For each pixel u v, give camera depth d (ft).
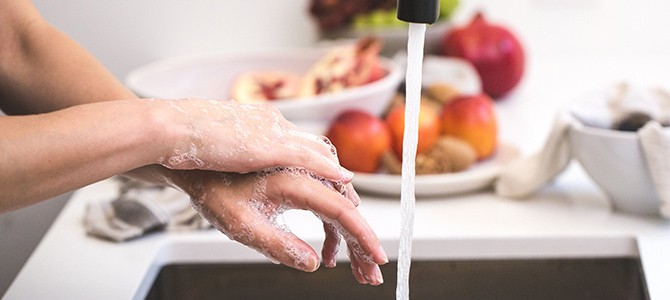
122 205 4.40
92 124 3.01
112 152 3.02
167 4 6.56
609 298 4.24
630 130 4.46
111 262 4.14
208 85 6.07
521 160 4.70
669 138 4.17
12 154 2.94
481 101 4.91
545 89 6.32
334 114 5.24
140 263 4.13
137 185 4.72
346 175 3.30
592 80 6.46
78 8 6.48
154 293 4.21
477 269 4.28
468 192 4.74
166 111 3.12
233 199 3.29
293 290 4.25
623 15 6.96
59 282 4.00
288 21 6.70
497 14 6.98
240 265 4.27
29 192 2.99
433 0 2.94
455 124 4.87
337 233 3.49
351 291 4.25
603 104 4.54
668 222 4.37
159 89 5.89
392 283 4.27
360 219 3.28
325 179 3.42
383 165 4.77
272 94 5.55
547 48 7.03
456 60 6.06
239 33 6.69
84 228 4.42
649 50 7.02
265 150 3.20
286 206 3.33
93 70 3.91
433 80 5.82
